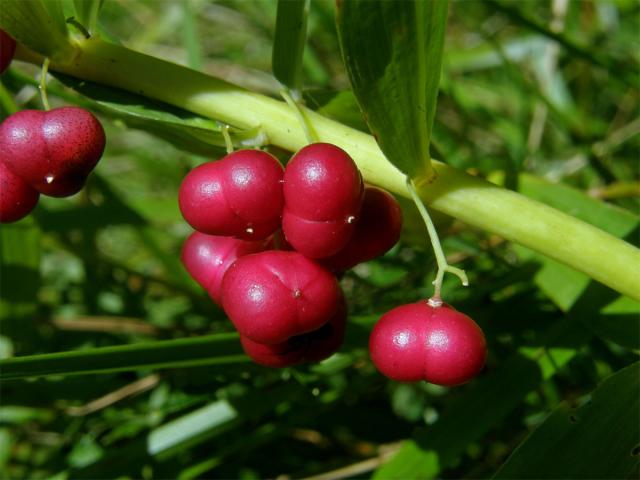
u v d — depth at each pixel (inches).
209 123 3.0
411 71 2.4
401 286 4.2
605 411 2.8
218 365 3.5
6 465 3.9
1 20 2.7
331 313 2.5
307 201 2.3
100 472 3.5
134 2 6.4
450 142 4.6
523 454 2.8
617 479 2.8
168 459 3.7
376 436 3.9
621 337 3.3
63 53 2.9
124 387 3.8
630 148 5.1
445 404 3.9
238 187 2.4
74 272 5.1
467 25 6.0
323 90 3.3
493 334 3.8
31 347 4.3
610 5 5.7
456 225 4.3
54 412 3.9
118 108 3.0
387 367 2.5
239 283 2.4
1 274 4.3
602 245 2.8
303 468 3.9
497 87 5.7
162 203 5.0
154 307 4.8
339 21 2.2
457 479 3.7
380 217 2.7
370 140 2.9
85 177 2.7
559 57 5.7
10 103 3.9
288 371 3.6
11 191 2.6
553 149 5.4
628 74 4.9
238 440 3.7
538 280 3.6
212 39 6.2
